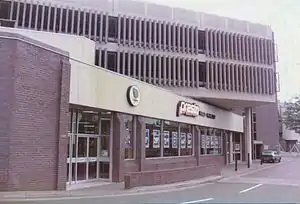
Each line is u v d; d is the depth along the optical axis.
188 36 44.88
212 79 45.22
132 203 13.02
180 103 31.00
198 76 44.78
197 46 45.19
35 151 16.06
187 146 33.00
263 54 48.62
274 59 50.25
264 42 48.91
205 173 25.91
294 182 23.64
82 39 24.20
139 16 43.31
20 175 15.38
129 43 42.41
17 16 38.72
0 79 15.23
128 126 23.83
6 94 15.21
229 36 46.97
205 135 38.59
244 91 46.66
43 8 39.72
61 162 17.00
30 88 16.03
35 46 16.39
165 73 43.31
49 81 16.94
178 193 17.00
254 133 71.00
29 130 15.88
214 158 40.06
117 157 21.72
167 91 29.12
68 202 13.13
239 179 25.95
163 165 27.59
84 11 41.16
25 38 15.95
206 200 14.26
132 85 23.81
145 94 25.52
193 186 20.73
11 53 15.49
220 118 43.31
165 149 28.81
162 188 18.75
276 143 72.06
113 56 42.25
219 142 43.50
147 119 26.33
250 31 48.19
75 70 18.80
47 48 16.95
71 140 19.80
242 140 57.16
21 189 15.38
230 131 50.03
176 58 44.12
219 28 46.56
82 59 24.11
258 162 53.56
